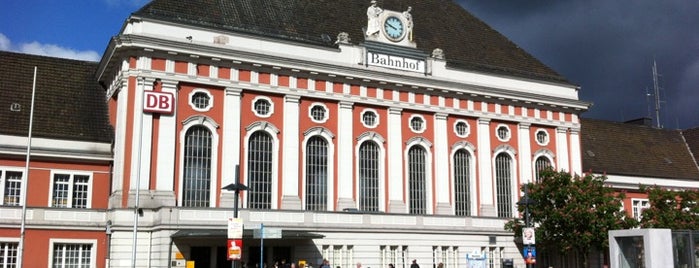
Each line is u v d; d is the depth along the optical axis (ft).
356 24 179.11
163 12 149.89
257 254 142.92
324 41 167.63
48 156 144.87
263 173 152.76
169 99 143.95
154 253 135.23
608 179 212.43
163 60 145.07
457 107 179.73
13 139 144.66
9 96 153.89
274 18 166.20
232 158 148.97
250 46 154.20
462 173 178.70
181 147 144.66
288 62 156.46
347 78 164.14
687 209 187.93
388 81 168.76
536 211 164.96
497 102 186.09
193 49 146.51
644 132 249.55
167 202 140.36
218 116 149.69
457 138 178.70
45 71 163.84
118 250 135.23
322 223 148.66
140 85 141.90
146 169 139.74
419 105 174.19
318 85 161.79
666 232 96.12
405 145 170.71
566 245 164.14
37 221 135.33
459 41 194.90
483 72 184.65
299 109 158.71
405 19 175.42
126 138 140.15
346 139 163.02
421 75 174.19
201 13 155.02
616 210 164.14
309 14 173.68
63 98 159.74
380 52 169.48
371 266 152.35
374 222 155.12
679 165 241.55
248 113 153.07
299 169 156.15
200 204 145.38
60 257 137.28
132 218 136.77
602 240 162.30
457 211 175.52
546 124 193.57
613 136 237.25
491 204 179.83
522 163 187.32
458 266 164.55
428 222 162.40
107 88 163.94
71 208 138.41
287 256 145.28
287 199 152.87
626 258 100.48
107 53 150.00
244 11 162.91
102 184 148.87
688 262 98.73
